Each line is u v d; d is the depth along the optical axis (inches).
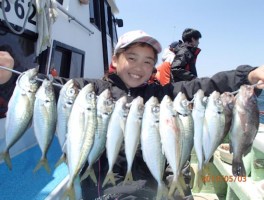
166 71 56.5
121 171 25.3
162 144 22.1
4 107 30.2
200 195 42.6
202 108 22.9
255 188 30.6
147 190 24.9
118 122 22.3
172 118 22.2
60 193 26.0
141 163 25.6
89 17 56.2
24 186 25.9
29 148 33.1
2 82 23.6
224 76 27.0
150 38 27.1
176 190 25.6
